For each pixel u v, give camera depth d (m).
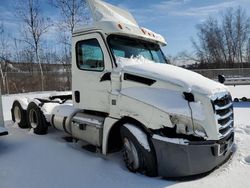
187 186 3.66
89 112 5.31
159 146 3.85
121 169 4.29
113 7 5.50
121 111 4.33
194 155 3.72
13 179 4.04
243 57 52.84
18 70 27.28
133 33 4.95
